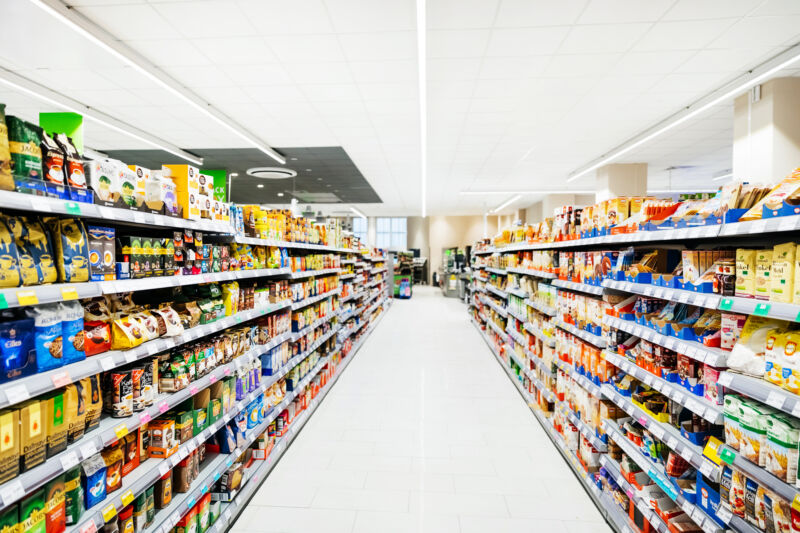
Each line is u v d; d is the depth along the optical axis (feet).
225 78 16.33
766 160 17.11
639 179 31.42
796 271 4.36
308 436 11.80
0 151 3.92
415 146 26.66
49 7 11.23
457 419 13.07
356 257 26.17
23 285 4.15
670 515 6.36
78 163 4.91
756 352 4.98
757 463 4.69
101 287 5.00
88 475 4.98
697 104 19.06
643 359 7.47
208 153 28.35
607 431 8.48
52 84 16.57
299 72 15.79
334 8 11.75
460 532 7.64
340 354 18.85
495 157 29.66
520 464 10.21
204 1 11.43
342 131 23.38
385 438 11.67
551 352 12.40
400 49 14.10
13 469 3.95
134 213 5.55
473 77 16.33
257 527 7.77
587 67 15.53
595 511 8.33
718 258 6.15
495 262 23.81
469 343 24.93
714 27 12.82
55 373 4.38
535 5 11.64
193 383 6.96
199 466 7.59
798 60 14.58
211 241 8.69
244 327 9.42
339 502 8.59
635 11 11.97
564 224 11.63
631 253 8.32
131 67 14.88
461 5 11.62
